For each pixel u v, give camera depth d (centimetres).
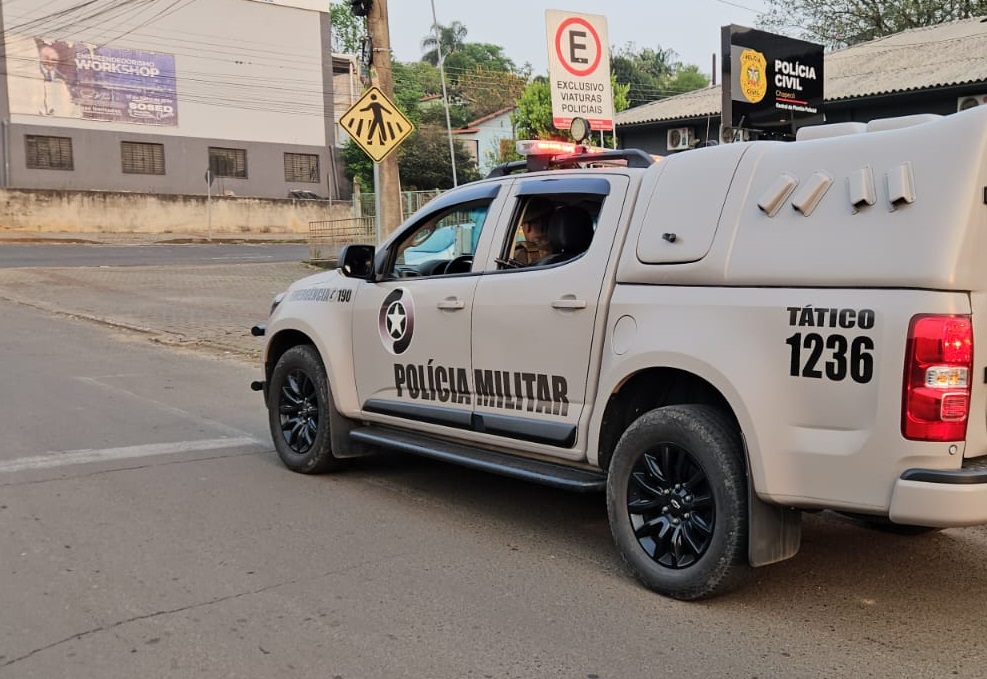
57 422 762
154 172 4284
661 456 412
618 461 425
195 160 4391
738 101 1573
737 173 400
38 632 373
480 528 513
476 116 7044
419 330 534
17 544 473
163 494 569
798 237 370
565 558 465
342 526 514
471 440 511
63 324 1421
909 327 334
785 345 365
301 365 621
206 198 4147
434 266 563
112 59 4116
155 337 1289
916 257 338
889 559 466
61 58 3988
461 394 512
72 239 3578
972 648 364
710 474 388
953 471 333
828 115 1850
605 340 433
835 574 444
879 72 1864
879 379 341
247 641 367
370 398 577
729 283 387
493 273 497
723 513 384
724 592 400
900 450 337
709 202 404
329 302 609
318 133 4778
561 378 455
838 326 351
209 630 376
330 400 601
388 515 536
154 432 740
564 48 1051
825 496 357
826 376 354
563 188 477
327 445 607
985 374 345
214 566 448
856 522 530
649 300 413
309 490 587
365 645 364
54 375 987
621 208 444
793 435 363
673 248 409
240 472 628
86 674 339
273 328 648
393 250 573
